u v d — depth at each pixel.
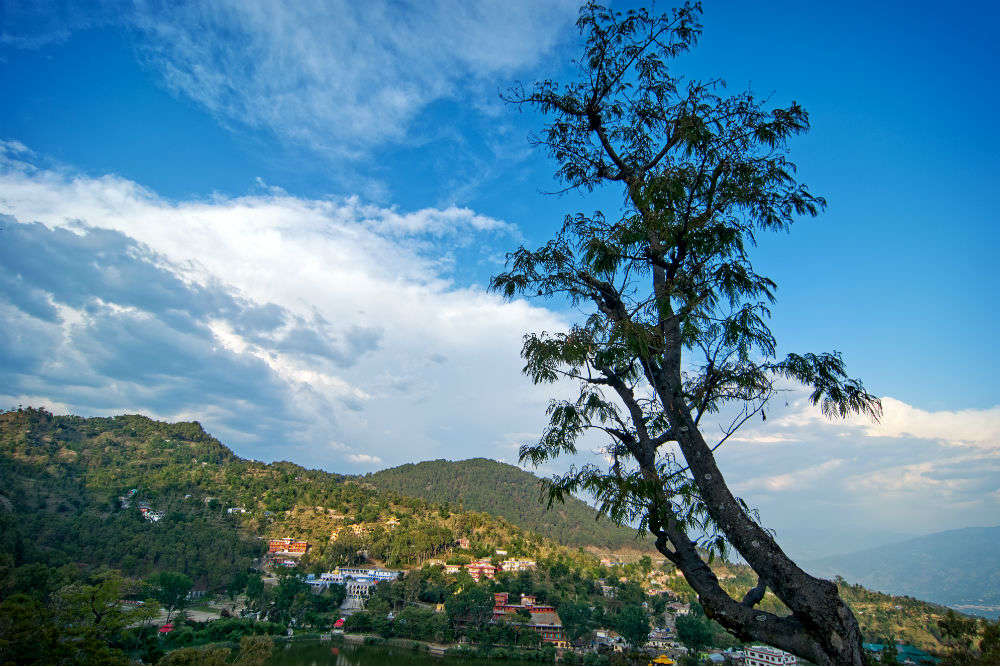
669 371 7.26
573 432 8.16
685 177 7.17
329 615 101.31
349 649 76.19
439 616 89.81
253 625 83.62
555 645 77.44
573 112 9.09
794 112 7.71
